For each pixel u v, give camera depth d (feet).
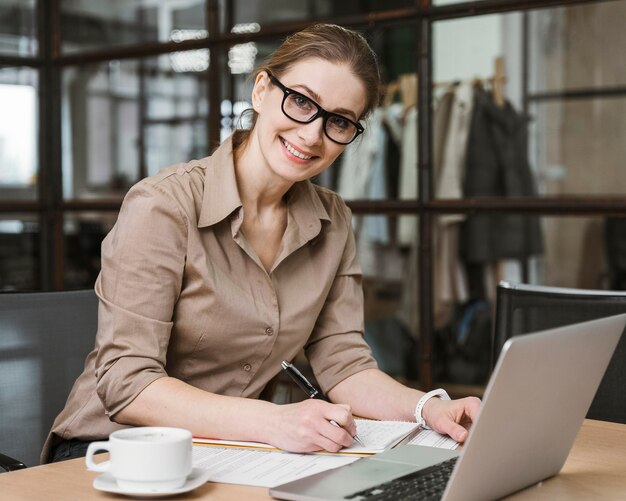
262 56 12.25
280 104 4.60
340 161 14.02
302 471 3.59
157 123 13.99
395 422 4.47
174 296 4.65
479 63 14.21
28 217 13.05
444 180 13.57
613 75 14.34
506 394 3.02
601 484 3.62
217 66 11.80
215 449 3.91
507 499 3.40
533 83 14.40
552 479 3.69
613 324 3.61
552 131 14.55
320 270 5.18
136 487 3.25
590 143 14.53
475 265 13.74
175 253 4.60
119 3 13.67
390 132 13.64
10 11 12.98
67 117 13.34
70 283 13.15
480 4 9.62
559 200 9.41
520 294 5.92
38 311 5.69
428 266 10.19
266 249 5.02
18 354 5.58
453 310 13.66
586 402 3.68
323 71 4.52
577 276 14.10
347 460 3.76
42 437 5.63
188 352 4.85
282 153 4.66
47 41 13.14
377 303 13.52
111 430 4.95
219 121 11.83
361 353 5.29
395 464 3.59
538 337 3.06
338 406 3.96
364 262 13.55
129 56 12.42
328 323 5.39
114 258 4.54
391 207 10.47
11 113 13.00
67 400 5.38
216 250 4.77
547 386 3.27
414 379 13.25
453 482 3.04
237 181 4.91
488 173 13.87
